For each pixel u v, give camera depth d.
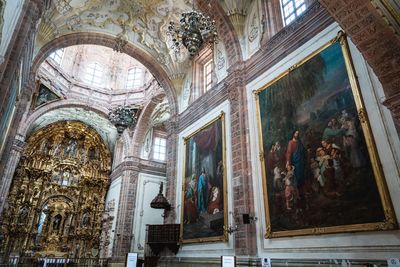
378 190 5.73
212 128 12.27
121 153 27.02
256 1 11.70
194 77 15.40
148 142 24.48
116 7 15.05
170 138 15.61
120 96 24.44
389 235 5.44
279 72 9.38
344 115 6.84
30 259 20.72
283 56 9.38
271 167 8.70
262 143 9.30
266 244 8.25
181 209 13.11
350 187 6.29
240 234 9.02
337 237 6.36
